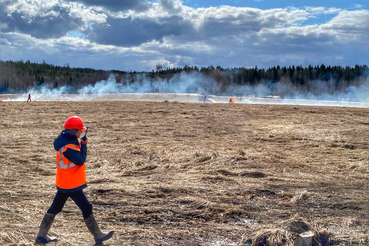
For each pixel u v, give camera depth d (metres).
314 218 6.00
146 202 6.61
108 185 7.57
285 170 8.88
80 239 5.18
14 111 21.86
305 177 8.38
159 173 8.70
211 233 5.39
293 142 12.67
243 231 5.45
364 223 5.73
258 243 5.03
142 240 5.13
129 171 8.81
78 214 6.10
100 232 5.01
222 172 8.63
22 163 9.77
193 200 6.62
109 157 10.45
